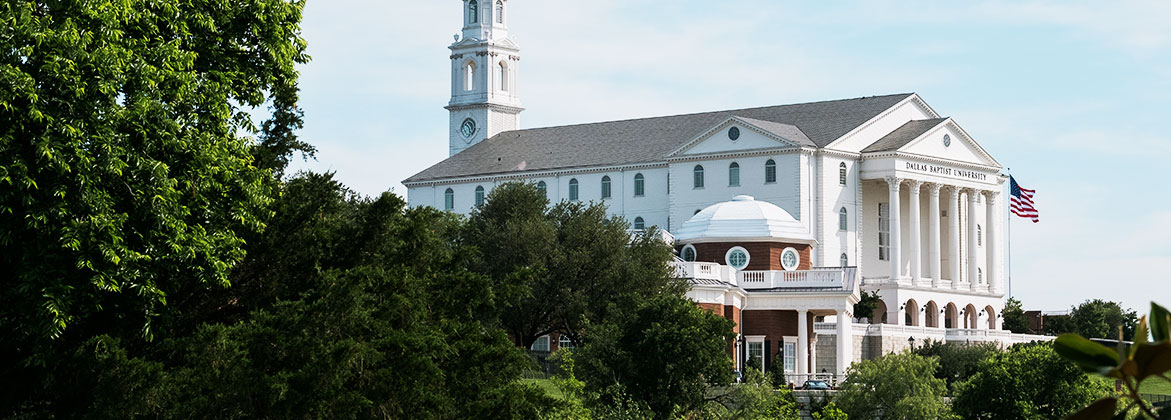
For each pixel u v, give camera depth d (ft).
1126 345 26.14
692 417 228.22
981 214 558.56
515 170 572.92
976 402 268.82
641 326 228.43
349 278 133.80
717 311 346.33
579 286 327.47
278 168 176.76
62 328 118.11
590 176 558.15
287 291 146.51
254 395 120.88
